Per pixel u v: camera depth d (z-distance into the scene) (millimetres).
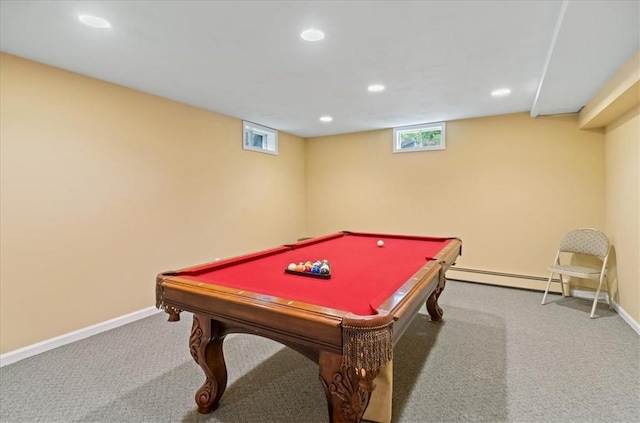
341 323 1116
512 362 2285
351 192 5355
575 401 1846
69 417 1732
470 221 4426
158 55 2414
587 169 3766
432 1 1751
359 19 1934
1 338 2322
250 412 1773
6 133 2346
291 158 5441
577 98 3229
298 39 2184
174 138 3549
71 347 2570
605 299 3652
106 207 2947
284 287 1639
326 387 1305
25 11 1818
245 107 3828
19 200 2410
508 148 4160
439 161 4605
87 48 2293
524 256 4117
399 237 3498
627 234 2996
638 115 2738
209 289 1510
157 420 1709
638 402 1829
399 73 2787
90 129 2826
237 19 1929
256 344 2611
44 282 2541
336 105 3758
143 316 3234
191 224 3756
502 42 2223
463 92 3301
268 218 4961
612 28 1863
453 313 3260
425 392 1946
